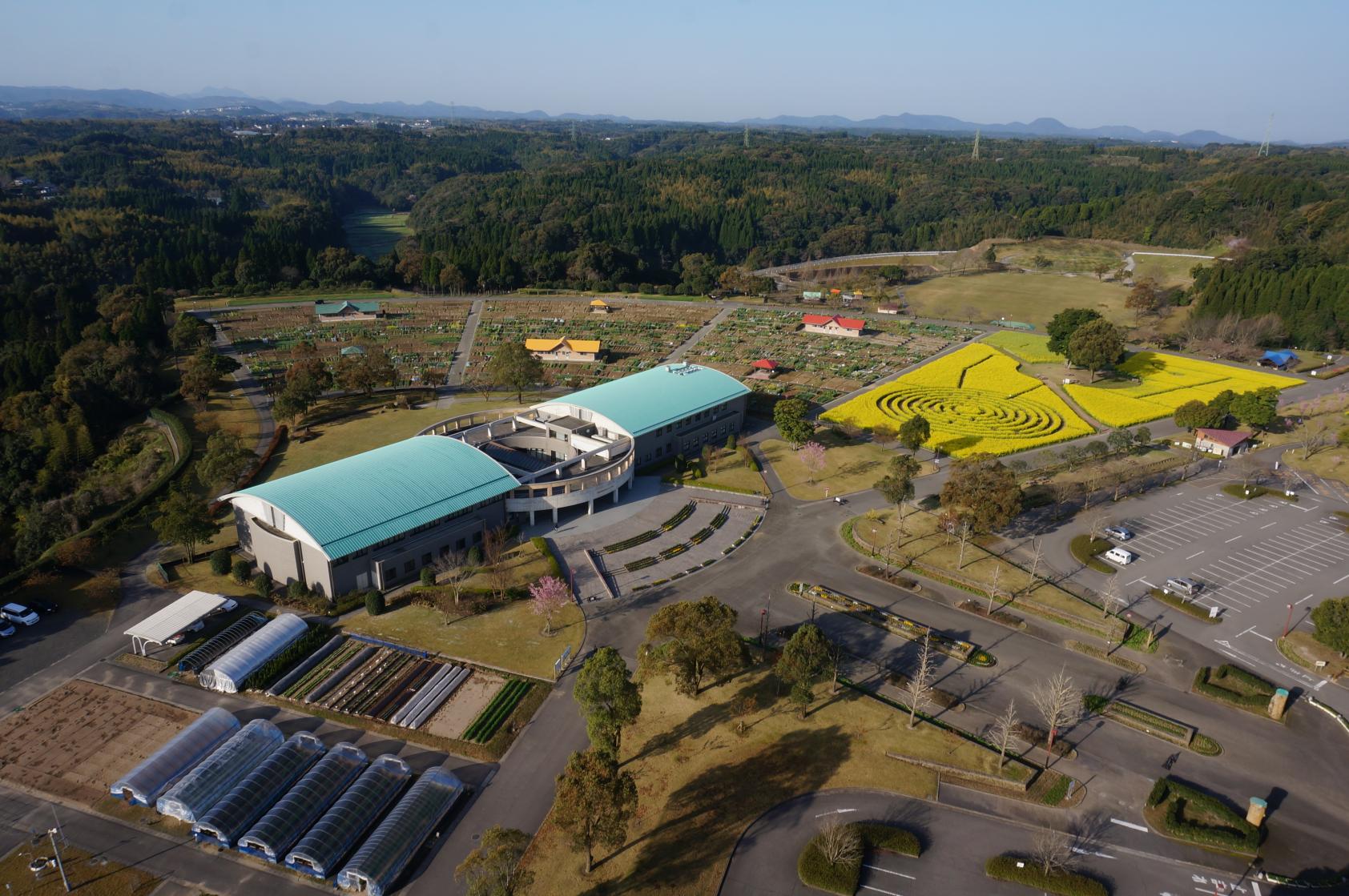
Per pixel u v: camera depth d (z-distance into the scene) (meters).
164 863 53.47
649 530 102.19
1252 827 56.28
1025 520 105.94
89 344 159.62
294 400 136.38
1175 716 68.94
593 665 61.12
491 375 163.50
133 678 72.38
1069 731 66.75
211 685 71.19
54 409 136.12
